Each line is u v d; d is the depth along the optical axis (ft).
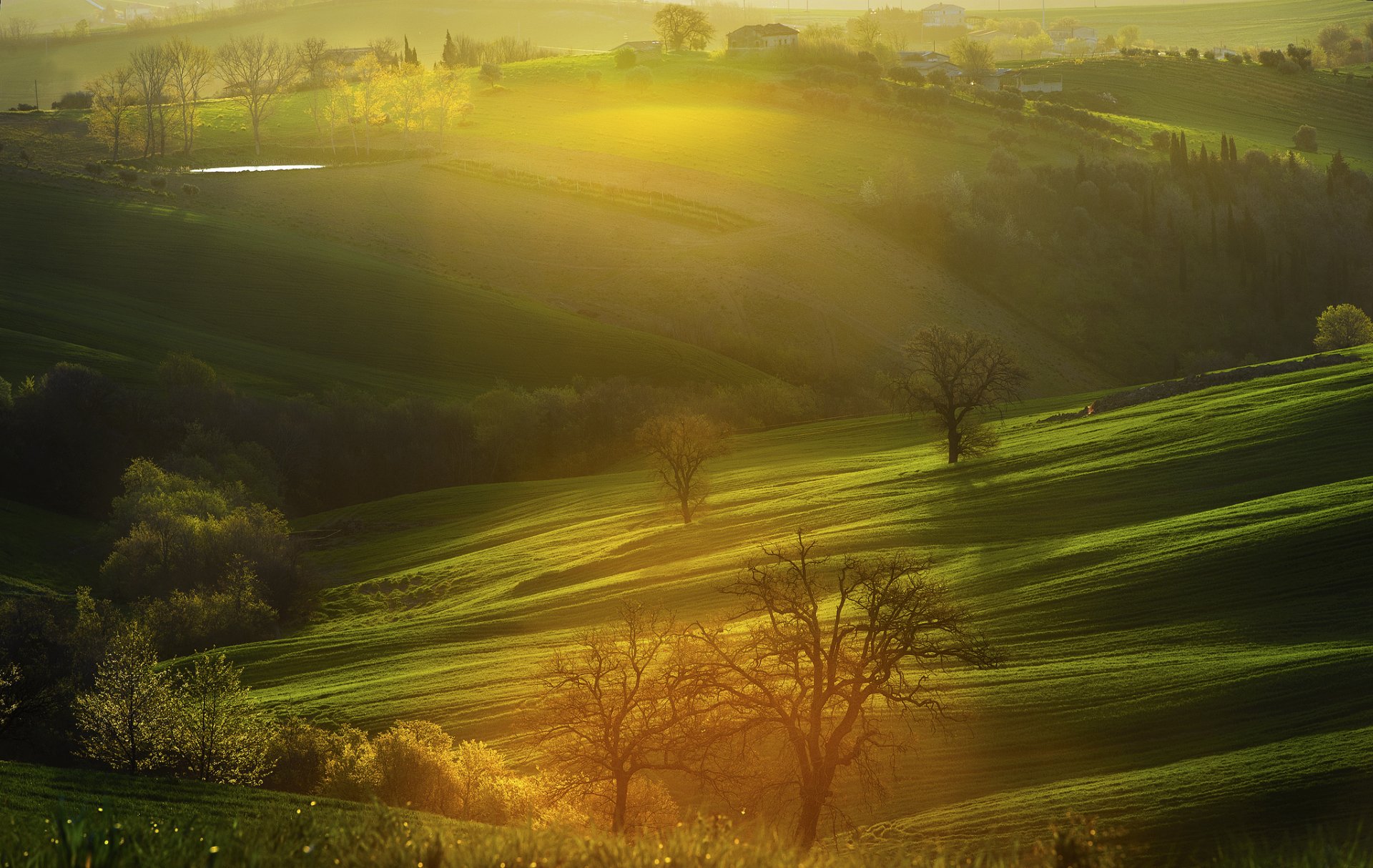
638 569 224.12
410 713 154.30
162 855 20.48
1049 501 211.20
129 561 247.70
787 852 24.12
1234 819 94.94
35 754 145.79
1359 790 95.30
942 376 261.44
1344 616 139.33
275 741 129.08
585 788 108.58
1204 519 177.68
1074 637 146.51
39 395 329.11
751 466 327.67
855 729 125.18
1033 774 112.27
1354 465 197.16
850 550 202.69
